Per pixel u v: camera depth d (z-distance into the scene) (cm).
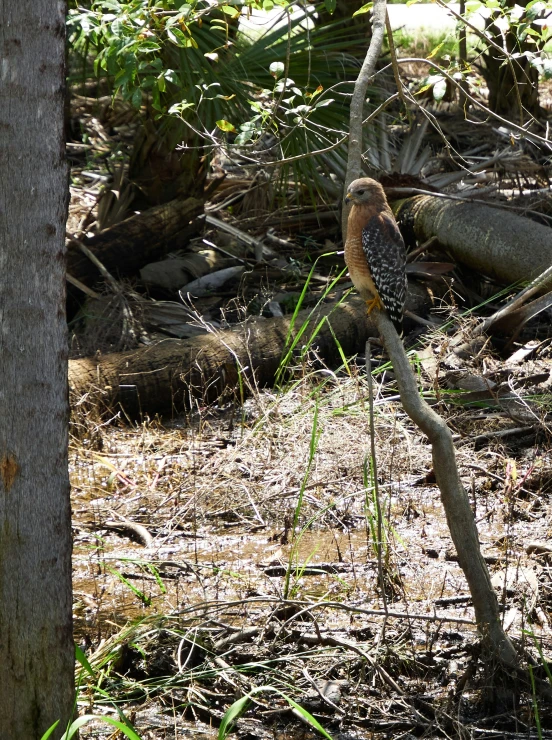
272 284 1545
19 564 507
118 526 949
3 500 504
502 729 619
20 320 494
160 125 1510
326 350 1295
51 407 507
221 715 636
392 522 946
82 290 1381
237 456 1063
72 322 1376
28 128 485
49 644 519
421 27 2916
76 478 1055
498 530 918
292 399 1170
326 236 1711
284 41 1407
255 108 846
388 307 883
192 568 840
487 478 1015
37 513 507
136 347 1312
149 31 779
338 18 1584
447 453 626
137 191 1570
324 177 1667
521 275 1372
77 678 659
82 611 784
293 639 715
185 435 1144
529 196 1630
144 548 909
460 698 624
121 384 1181
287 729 625
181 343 1240
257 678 676
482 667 659
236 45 1351
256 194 1756
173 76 808
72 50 1391
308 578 838
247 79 1351
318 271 1599
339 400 1155
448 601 778
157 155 1540
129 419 1180
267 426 1109
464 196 1548
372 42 686
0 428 500
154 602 797
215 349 1234
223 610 771
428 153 1734
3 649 515
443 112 2050
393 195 1595
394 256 864
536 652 687
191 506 983
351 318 1318
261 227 1709
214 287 1519
